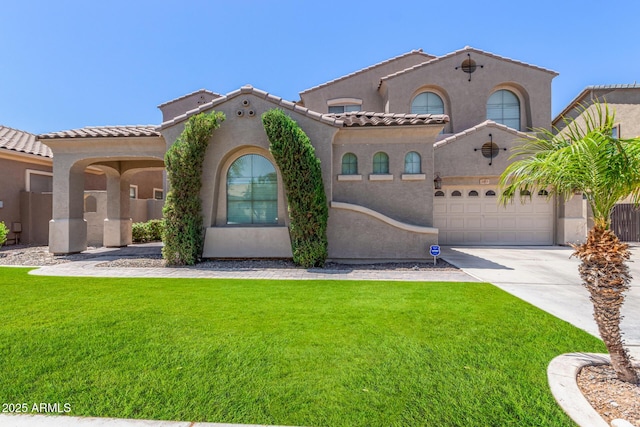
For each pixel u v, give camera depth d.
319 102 22.59
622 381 3.67
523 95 20.12
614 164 3.61
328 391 3.51
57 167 14.19
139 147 13.52
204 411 3.19
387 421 3.03
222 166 12.76
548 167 4.05
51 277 9.65
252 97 12.14
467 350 4.50
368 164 12.77
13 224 19.38
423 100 20.58
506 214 17.67
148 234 21.89
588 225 17.61
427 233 12.17
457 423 2.99
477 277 9.59
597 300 3.84
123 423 3.03
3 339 4.88
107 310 6.33
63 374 3.88
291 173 11.02
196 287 8.33
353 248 12.20
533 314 6.06
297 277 9.70
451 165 17.30
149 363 4.14
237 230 12.34
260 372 3.91
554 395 3.37
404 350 4.50
